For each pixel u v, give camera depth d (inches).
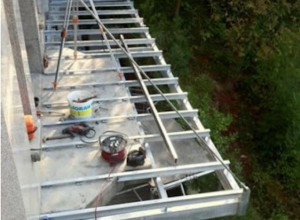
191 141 231.3
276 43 374.0
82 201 139.2
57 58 231.3
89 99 184.9
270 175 329.1
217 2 390.9
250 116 378.0
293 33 379.6
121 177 149.4
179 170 154.7
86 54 238.5
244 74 406.3
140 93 236.4
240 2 371.6
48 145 162.1
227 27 400.2
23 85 133.5
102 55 239.3
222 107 374.3
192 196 139.6
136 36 313.6
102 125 179.3
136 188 173.8
